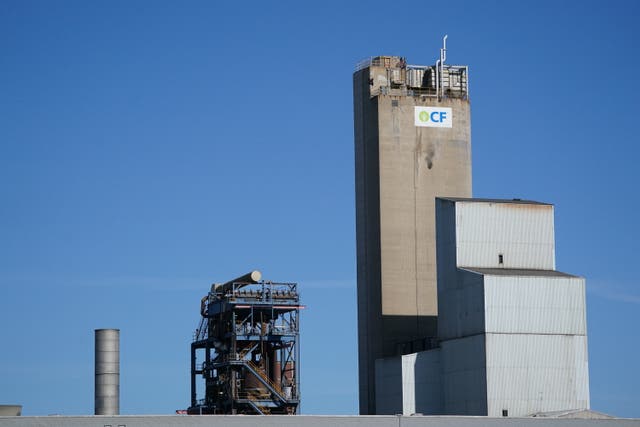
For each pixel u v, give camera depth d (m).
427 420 183.50
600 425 193.62
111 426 167.62
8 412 184.62
